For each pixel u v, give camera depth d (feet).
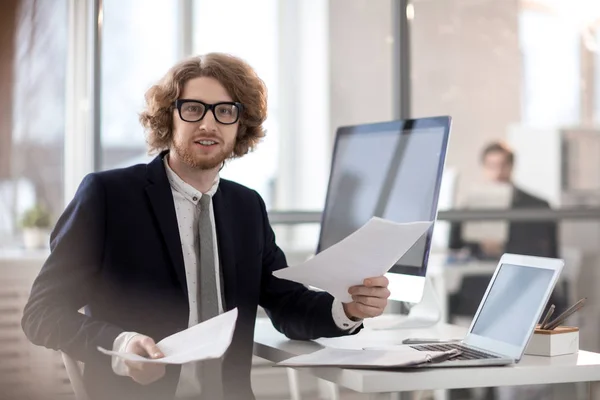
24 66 12.67
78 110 12.69
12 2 12.53
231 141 6.43
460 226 14.65
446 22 14.42
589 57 15.66
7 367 11.17
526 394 12.91
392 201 7.13
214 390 6.27
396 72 14.01
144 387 5.98
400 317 7.94
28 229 12.96
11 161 12.89
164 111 6.49
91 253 6.15
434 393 12.72
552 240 14.83
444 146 6.73
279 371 12.85
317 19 14.11
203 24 13.55
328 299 6.56
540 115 15.57
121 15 12.76
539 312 5.56
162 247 6.28
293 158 14.21
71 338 5.71
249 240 6.74
